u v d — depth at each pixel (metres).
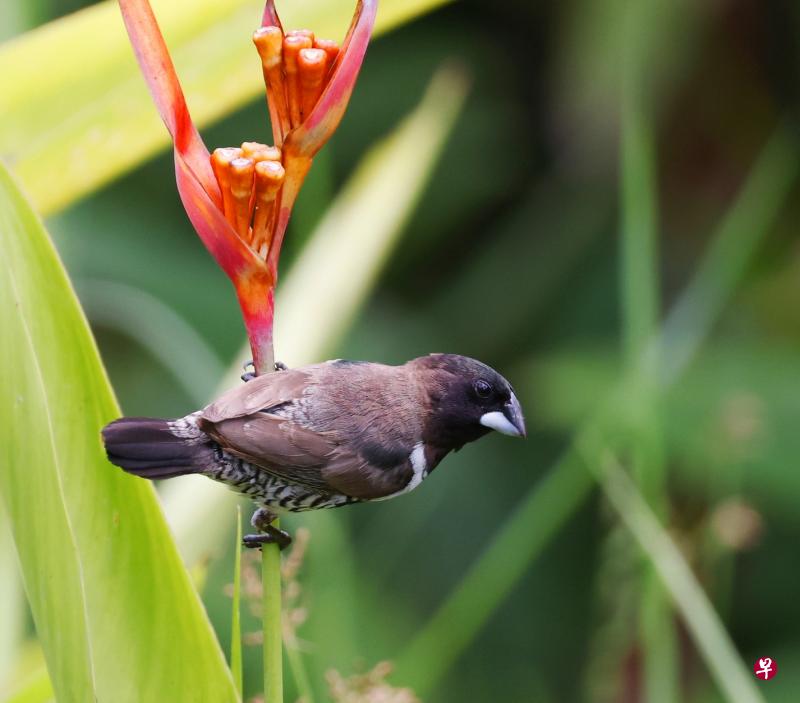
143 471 5.45
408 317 15.14
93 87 6.75
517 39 15.70
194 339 10.13
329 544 8.88
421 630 12.78
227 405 6.46
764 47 14.77
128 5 5.25
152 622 5.57
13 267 5.29
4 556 7.05
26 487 5.30
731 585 13.53
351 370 7.44
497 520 13.80
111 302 13.06
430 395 7.70
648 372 9.05
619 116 14.57
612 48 14.31
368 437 7.12
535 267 15.53
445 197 15.63
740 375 12.82
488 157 15.70
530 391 14.40
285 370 7.28
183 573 5.47
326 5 7.01
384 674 6.96
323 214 9.85
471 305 15.48
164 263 13.88
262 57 5.27
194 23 6.84
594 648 12.20
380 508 13.38
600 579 12.86
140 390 13.21
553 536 13.90
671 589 8.20
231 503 7.79
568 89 14.72
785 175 11.00
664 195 15.40
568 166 15.67
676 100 14.91
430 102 10.43
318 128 5.28
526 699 13.26
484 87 15.66
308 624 8.74
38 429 5.22
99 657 5.57
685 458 11.85
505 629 13.70
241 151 5.33
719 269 10.95
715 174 15.19
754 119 15.05
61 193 6.73
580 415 13.04
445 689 13.22
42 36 6.78
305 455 6.76
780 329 14.09
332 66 5.38
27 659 7.81
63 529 5.27
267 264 5.45
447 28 15.66
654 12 14.21
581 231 15.56
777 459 12.41
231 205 5.39
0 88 6.65
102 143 6.76
